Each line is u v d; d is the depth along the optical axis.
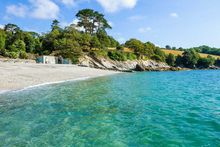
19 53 103.75
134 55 143.12
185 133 12.41
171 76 71.50
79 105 19.73
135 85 38.50
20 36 132.50
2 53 107.50
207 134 12.27
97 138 11.55
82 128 13.16
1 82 30.83
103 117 15.76
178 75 79.31
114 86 35.97
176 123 14.39
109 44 157.00
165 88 34.69
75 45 114.88
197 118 15.72
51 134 12.04
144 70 116.38
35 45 129.00
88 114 16.55
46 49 126.69
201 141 11.24
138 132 12.52
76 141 11.10
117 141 11.16
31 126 13.36
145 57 153.00
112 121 14.75
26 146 10.40
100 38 154.62
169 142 11.09
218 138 11.67
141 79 54.38
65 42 113.38
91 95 25.62
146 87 35.59
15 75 39.03
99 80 46.97
